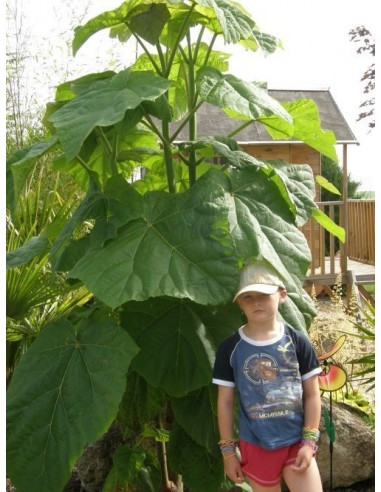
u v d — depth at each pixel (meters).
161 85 1.92
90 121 1.81
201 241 1.93
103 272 1.88
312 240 7.84
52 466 1.90
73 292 3.07
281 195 2.24
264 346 2.08
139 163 2.85
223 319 2.26
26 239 3.02
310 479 2.07
